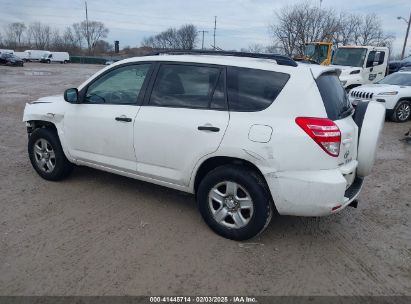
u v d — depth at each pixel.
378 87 11.72
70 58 77.81
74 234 3.82
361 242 3.91
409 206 4.91
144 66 4.26
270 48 48.38
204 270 3.31
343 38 51.84
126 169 4.39
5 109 11.30
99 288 3.02
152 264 3.36
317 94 3.40
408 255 3.70
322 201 3.35
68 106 4.78
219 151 3.61
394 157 7.40
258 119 3.48
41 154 5.13
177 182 4.03
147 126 4.05
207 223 3.92
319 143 3.29
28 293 2.93
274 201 3.50
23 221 4.05
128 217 4.23
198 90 3.86
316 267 3.43
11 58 47.28
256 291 3.07
